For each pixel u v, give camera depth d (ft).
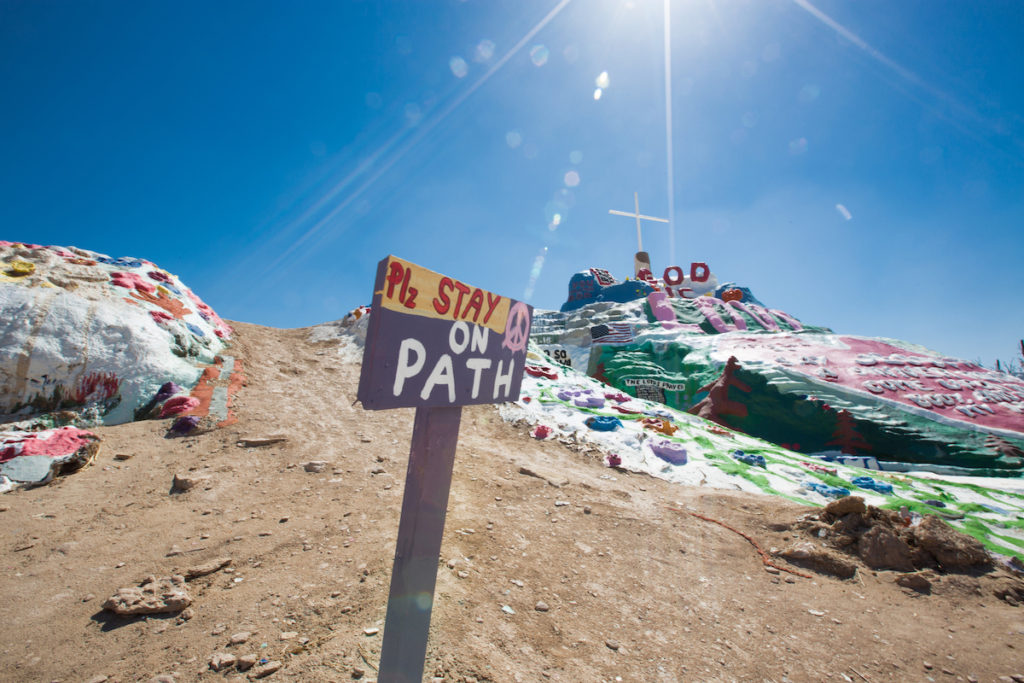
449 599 13.53
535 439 37.70
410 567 7.22
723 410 89.92
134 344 37.09
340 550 16.49
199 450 28.09
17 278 37.91
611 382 117.91
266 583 14.25
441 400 7.74
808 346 106.42
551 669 11.35
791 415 86.07
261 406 37.17
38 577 14.76
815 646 14.44
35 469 23.90
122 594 13.03
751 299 161.68
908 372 92.58
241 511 20.24
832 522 23.49
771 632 15.02
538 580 16.01
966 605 18.22
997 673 13.80
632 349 128.77
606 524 22.30
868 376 91.20
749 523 24.29
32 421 30.19
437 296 7.69
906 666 13.85
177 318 45.65
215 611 12.69
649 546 20.57
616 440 39.04
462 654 11.07
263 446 29.17
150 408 34.45
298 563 15.56
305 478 24.49
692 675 12.18
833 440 79.92
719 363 105.70
